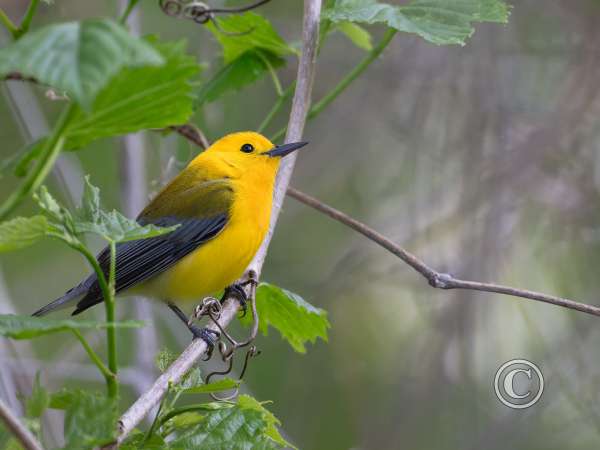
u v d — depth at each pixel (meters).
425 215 12.41
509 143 12.54
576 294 12.28
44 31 3.90
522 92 12.94
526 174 12.05
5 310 9.98
